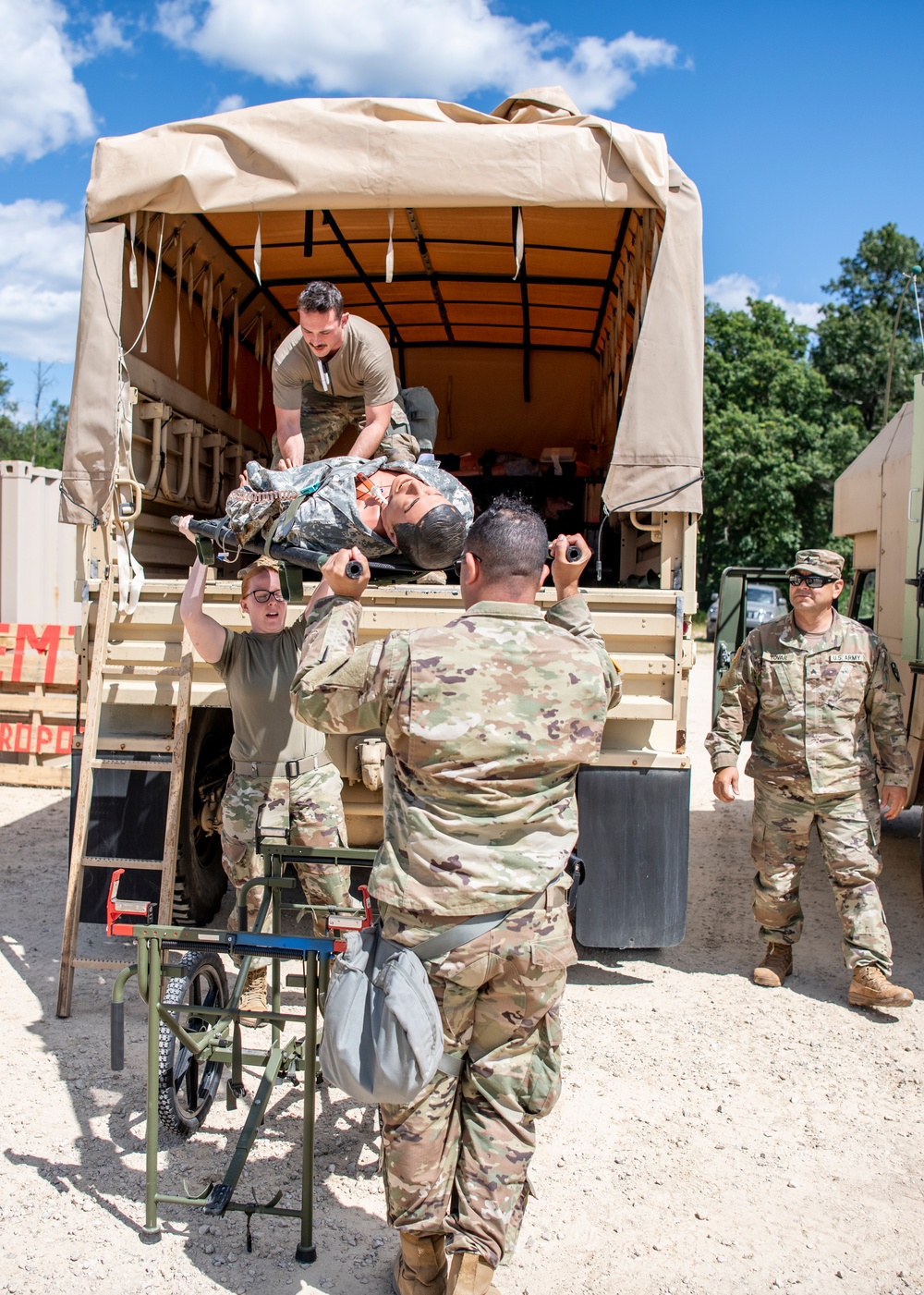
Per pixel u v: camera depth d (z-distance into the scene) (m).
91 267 4.33
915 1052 3.93
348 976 2.21
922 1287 2.60
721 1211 2.89
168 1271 2.58
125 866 4.00
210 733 4.78
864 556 7.56
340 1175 3.03
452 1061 2.24
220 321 6.64
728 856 6.82
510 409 8.66
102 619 4.23
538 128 4.21
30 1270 2.56
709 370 35.62
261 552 3.63
